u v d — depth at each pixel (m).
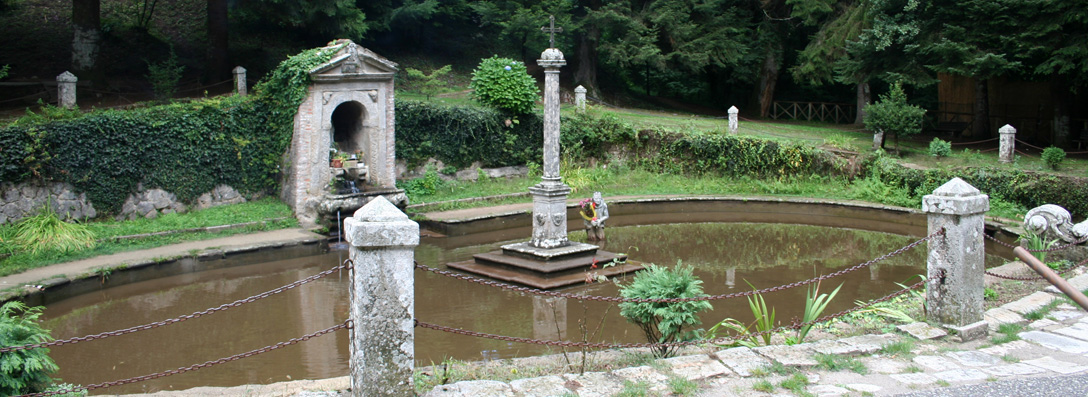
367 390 5.57
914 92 36.25
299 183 18.06
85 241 14.45
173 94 22.50
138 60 25.31
